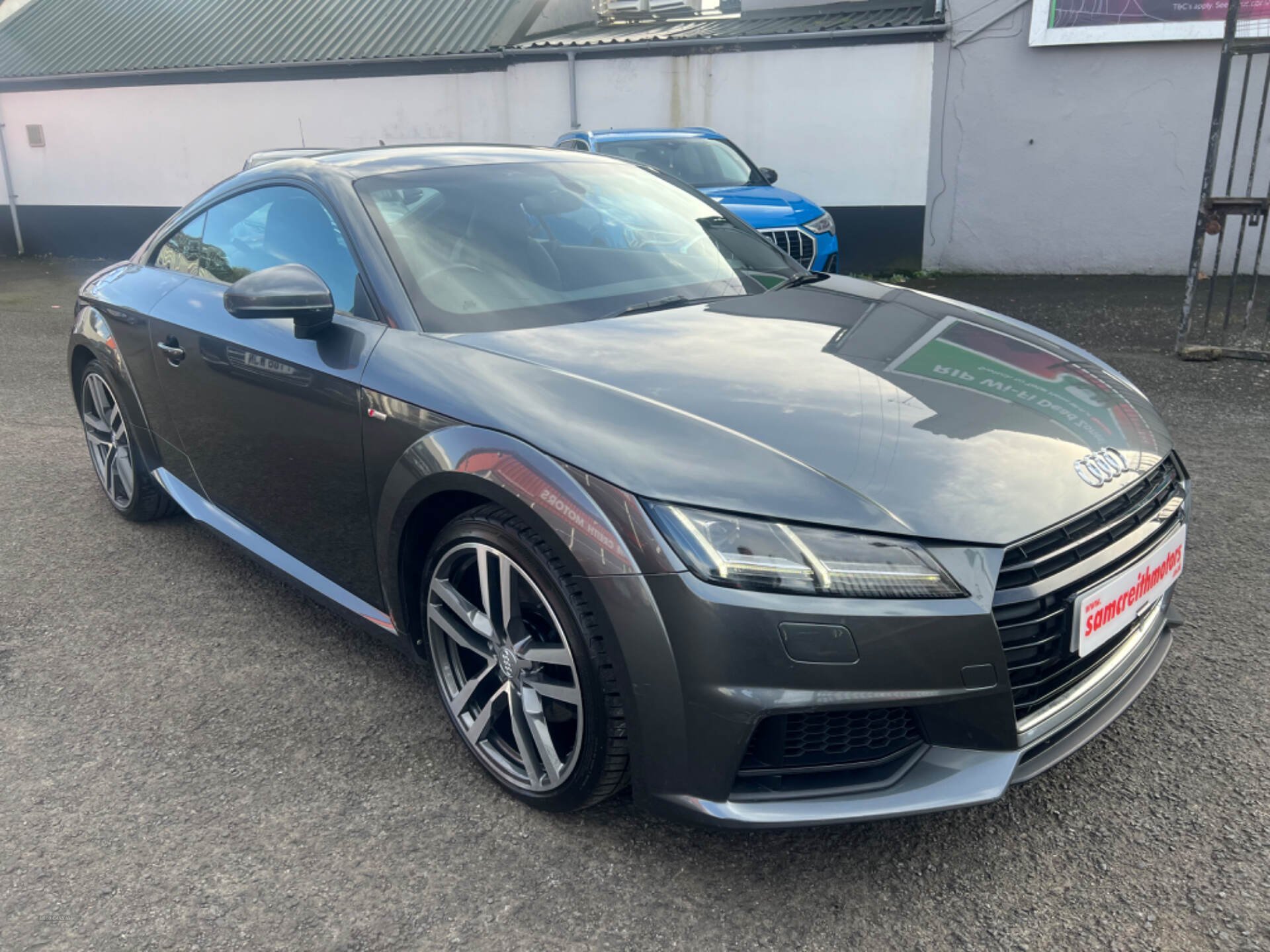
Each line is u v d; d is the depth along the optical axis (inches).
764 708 67.7
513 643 82.4
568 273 105.8
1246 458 171.5
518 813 85.8
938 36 418.9
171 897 76.4
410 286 98.0
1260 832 80.3
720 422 76.1
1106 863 77.6
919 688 68.2
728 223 129.9
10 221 666.8
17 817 86.3
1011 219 438.3
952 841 80.8
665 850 80.8
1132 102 406.3
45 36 685.3
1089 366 100.2
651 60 471.5
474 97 516.1
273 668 111.3
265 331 108.2
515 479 76.9
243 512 122.0
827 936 71.3
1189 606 118.3
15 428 210.4
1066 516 72.7
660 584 69.5
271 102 565.0
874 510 69.0
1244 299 353.7
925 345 94.7
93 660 113.6
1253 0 377.7
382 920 73.7
